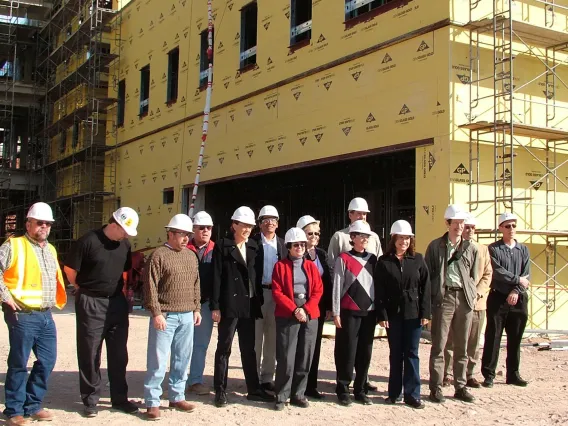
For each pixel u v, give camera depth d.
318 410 6.04
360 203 6.98
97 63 23.20
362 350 6.34
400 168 11.67
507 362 7.25
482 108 10.38
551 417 5.90
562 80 11.44
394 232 6.34
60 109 27.48
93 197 22.98
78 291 5.77
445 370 7.03
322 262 6.62
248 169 15.18
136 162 21.36
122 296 5.98
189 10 18.38
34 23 30.16
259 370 7.00
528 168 10.84
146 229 20.36
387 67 11.24
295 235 6.18
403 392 6.46
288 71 13.88
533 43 11.06
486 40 10.50
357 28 11.96
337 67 12.45
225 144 16.17
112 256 5.81
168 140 19.25
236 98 15.70
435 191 10.16
